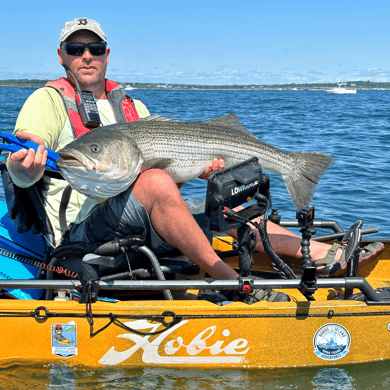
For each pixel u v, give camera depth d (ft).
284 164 9.77
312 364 8.32
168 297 8.82
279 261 8.77
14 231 9.98
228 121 9.59
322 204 21.84
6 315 8.09
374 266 11.23
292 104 163.02
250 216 8.00
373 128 63.36
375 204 21.95
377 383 8.16
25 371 8.21
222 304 8.27
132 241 8.13
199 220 10.02
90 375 8.17
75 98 9.22
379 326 8.34
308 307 8.16
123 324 8.07
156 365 8.21
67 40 9.34
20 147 7.78
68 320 8.09
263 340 8.19
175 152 8.54
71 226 9.00
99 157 7.65
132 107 10.09
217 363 8.23
